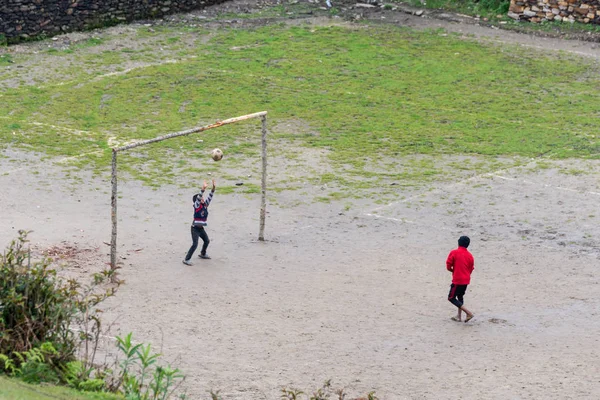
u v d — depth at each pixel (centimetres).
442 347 3672
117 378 3023
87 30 9062
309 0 10294
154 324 3803
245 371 3369
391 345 3681
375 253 4834
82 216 5238
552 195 5766
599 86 8069
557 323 3953
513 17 9750
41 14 8731
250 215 5381
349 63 8494
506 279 4481
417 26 9575
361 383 3300
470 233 5156
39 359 2788
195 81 7956
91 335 3219
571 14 9469
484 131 7006
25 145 6469
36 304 2953
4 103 7275
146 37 9012
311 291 4294
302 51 8775
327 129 7025
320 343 3681
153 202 5544
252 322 3888
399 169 6253
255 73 8188
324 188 5875
